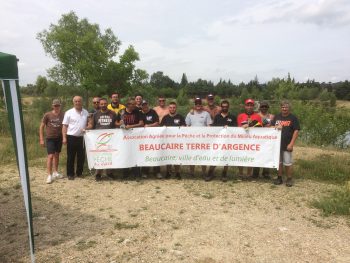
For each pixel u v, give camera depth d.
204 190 7.72
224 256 4.82
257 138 8.27
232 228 5.72
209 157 8.48
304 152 12.59
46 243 5.17
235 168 9.84
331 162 10.62
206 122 8.76
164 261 4.67
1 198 7.19
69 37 32.16
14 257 4.76
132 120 8.58
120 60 33.41
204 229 5.67
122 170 9.29
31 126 16.70
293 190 7.84
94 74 32.03
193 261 4.68
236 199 7.14
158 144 8.48
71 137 8.37
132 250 4.95
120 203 6.86
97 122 8.56
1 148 12.10
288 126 8.09
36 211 6.45
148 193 7.47
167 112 9.56
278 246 5.12
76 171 8.83
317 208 6.70
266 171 8.80
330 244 5.21
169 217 6.14
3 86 4.23
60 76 33.94
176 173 8.70
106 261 4.66
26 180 4.36
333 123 17.19
